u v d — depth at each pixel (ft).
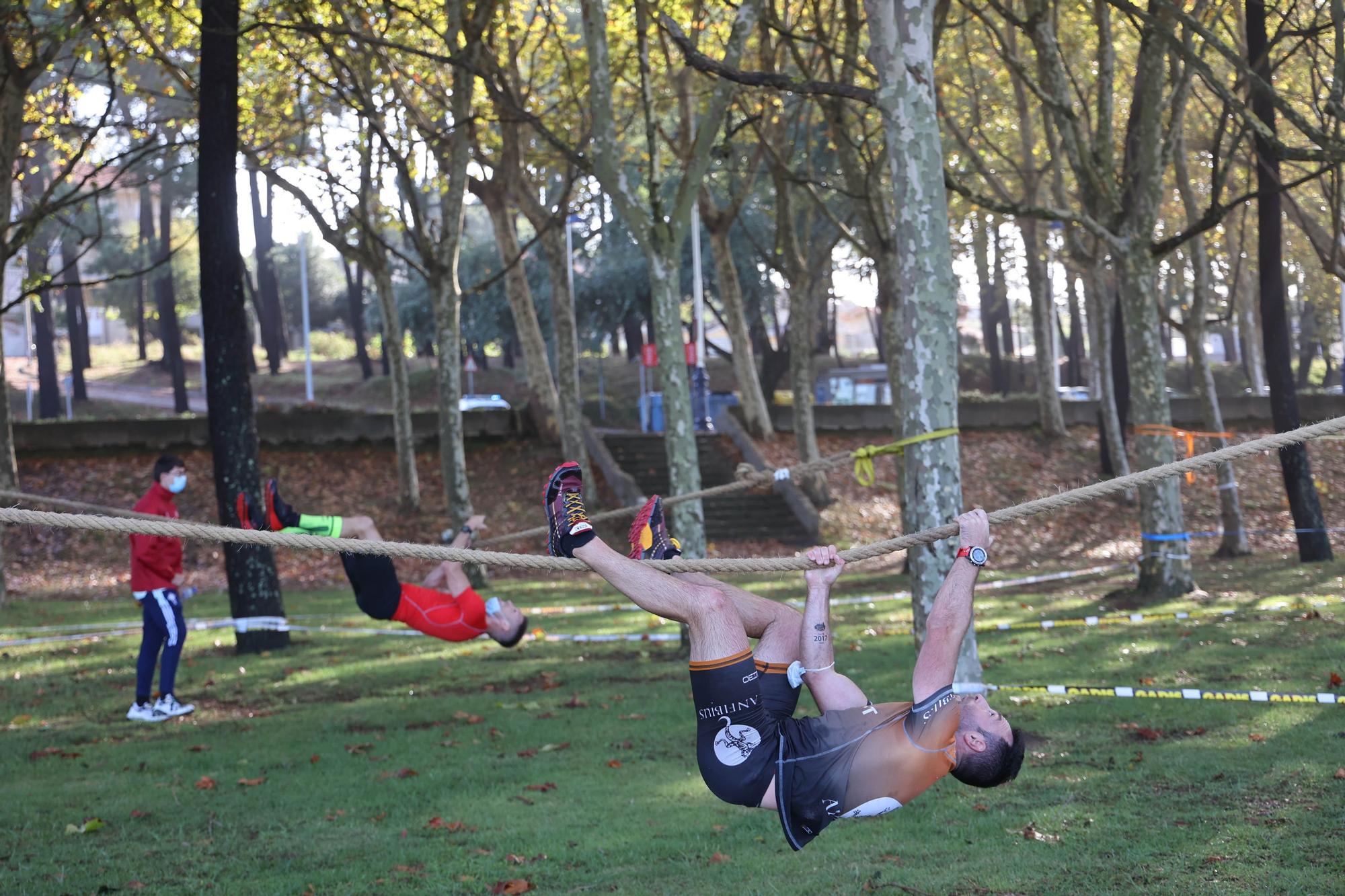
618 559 14.85
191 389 202.39
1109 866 17.56
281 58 64.18
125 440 94.27
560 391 91.25
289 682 38.06
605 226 146.61
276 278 205.98
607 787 23.61
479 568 69.36
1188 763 22.97
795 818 13.78
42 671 40.78
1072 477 99.30
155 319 233.55
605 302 149.28
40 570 76.79
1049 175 88.99
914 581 29.25
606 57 40.70
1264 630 39.24
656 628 49.80
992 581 62.75
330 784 24.40
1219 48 34.78
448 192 62.08
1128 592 50.70
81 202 54.70
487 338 166.30
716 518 91.04
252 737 29.66
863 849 19.22
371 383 191.21
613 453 101.65
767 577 69.72
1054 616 46.55
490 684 37.17
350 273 193.36
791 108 67.21
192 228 176.65
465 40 56.75
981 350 231.30
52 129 60.39
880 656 38.32
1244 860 17.48
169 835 20.97
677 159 71.31
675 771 24.85
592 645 45.24
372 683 37.70
